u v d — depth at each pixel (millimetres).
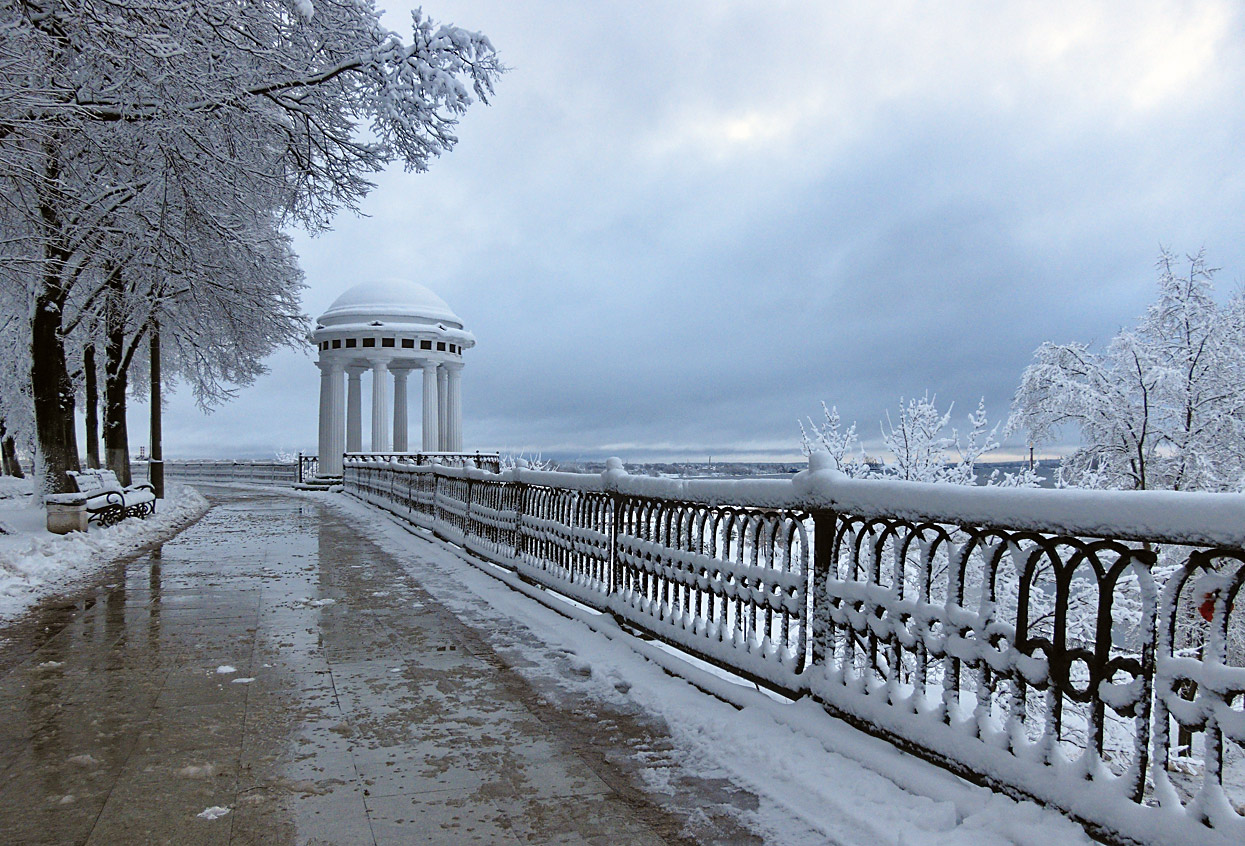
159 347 24578
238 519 19031
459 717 4621
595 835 3186
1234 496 2465
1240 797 4746
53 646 6340
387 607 7965
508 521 9727
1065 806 2891
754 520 4902
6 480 30109
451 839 3148
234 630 6918
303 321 22734
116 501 16203
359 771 3828
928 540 3697
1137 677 2729
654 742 4227
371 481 23500
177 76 12383
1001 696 9422
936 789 3312
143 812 3383
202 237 15625
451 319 36719
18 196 13789
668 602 5879
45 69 12070
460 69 14852
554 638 6574
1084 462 14531
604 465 6996
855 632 4102
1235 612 10234
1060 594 3016
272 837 3166
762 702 4469
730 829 3234
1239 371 13422
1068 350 14125
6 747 4148
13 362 28094
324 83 15445
